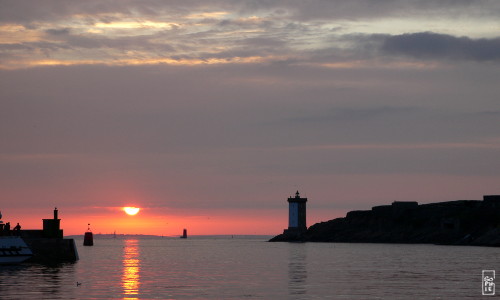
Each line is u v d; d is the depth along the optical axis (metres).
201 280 111.69
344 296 87.06
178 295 88.69
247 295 88.69
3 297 85.38
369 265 152.00
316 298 85.19
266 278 115.44
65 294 88.81
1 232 145.50
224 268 145.50
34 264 149.50
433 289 95.12
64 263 155.75
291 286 100.12
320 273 126.94
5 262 138.50
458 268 138.88
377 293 90.25
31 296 86.44
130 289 95.56
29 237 157.62
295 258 193.62
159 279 113.38
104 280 109.88
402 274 122.62
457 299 83.88
